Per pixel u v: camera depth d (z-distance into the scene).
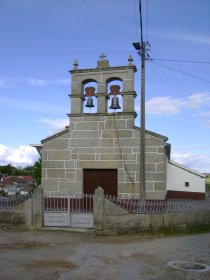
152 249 11.34
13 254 10.06
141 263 9.48
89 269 8.73
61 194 17.09
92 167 17.00
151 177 16.33
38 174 37.34
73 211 14.52
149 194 16.25
